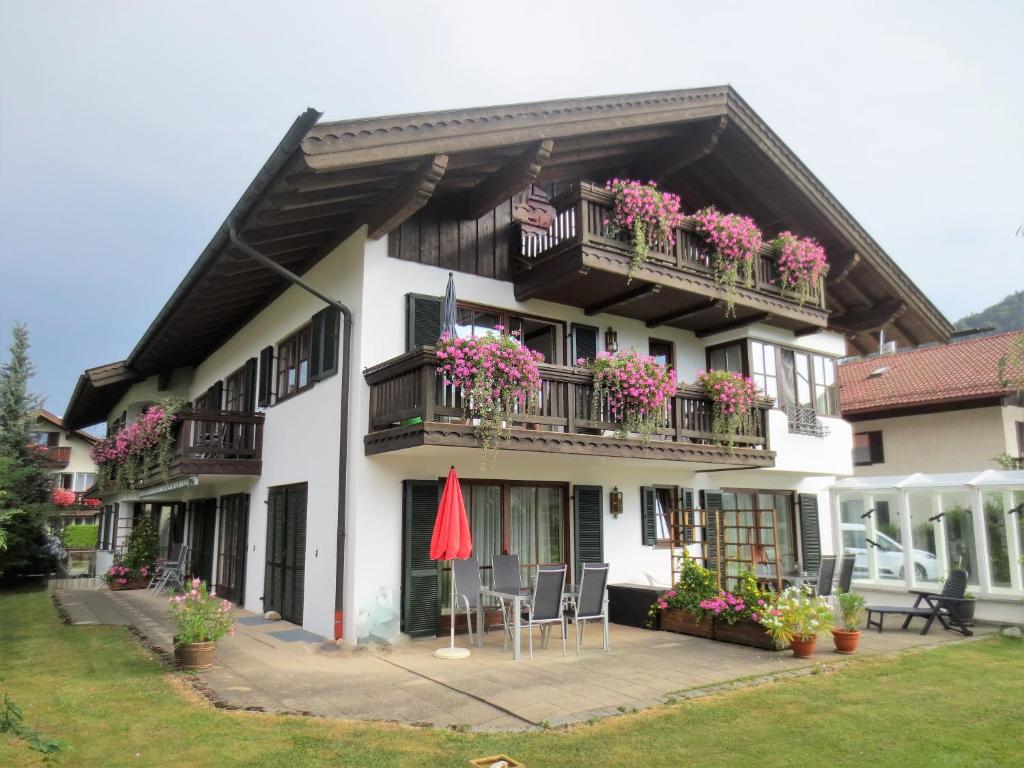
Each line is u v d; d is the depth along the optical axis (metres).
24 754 4.67
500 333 8.95
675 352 12.53
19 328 21.84
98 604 13.20
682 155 11.69
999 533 10.95
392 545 9.09
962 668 7.45
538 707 5.88
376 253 9.36
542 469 10.59
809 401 13.44
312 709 5.85
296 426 10.91
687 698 6.18
